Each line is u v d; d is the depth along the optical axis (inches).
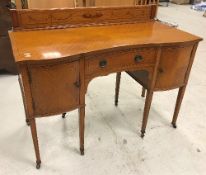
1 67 98.0
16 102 83.4
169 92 94.0
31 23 57.7
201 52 135.4
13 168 58.7
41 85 47.3
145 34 60.6
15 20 55.9
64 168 59.3
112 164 61.1
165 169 60.6
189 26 183.5
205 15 217.2
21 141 66.7
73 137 69.1
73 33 58.1
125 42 53.9
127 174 58.6
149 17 71.7
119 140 69.0
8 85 93.9
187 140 70.3
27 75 45.1
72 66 48.1
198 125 76.8
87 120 76.4
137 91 94.0
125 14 67.4
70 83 50.1
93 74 52.8
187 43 57.8
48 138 68.1
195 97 92.3
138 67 57.6
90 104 84.5
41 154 62.8
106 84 97.9
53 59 44.4
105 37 56.7
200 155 65.4
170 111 82.8
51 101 50.3
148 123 76.3
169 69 60.6
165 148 67.0
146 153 65.1
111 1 90.7
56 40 53.2
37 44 50.4
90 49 49.1
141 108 84.0
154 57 57.5
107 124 75.2
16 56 44.2
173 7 254.1
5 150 63.6
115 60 53.9
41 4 75.8
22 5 77.4
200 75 110.2
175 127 74.8
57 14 59.2
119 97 89.6
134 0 95.0
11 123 73.3
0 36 91.4
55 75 47.3
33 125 52.5
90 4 87.2
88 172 58.6
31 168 58.9
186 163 62.7
